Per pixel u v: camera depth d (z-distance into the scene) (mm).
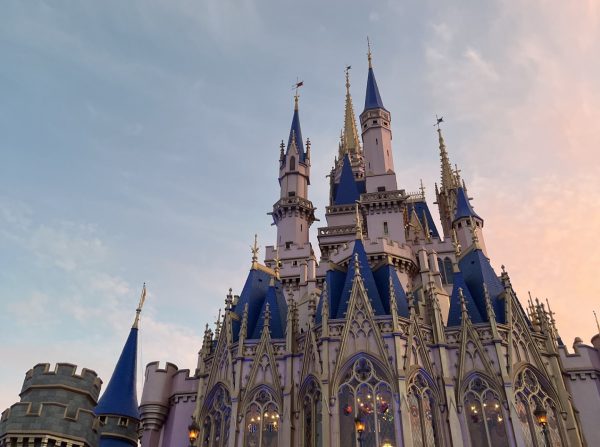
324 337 32844
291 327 35938
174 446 38094
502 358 32406
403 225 64125
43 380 28953
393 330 32375
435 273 50844
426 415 30797
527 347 34000
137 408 40125
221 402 34812
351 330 33031
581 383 35812
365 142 72875
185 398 40094
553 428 31812
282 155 79062
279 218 72875
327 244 67812
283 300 40875
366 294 34125
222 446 33031
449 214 76375
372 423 29672
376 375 31203
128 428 38531
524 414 31344
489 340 33406
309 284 47000
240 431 32375
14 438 26656
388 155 71250
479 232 67625
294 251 65188
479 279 38062
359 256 37938
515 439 29641
